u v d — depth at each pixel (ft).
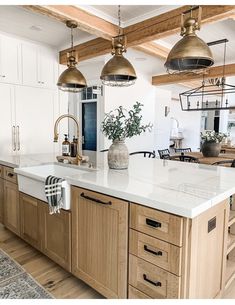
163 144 24.39
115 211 5.16
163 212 4.38
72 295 6.10
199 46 5.58
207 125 30.66
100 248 5.57
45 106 13.52
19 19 10.11
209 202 4.43
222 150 17.93
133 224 4.86
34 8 7.87
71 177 6.29
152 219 4.54
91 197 5.62
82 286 6.45
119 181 5.82
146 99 20.97
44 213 7.14
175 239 4.26
